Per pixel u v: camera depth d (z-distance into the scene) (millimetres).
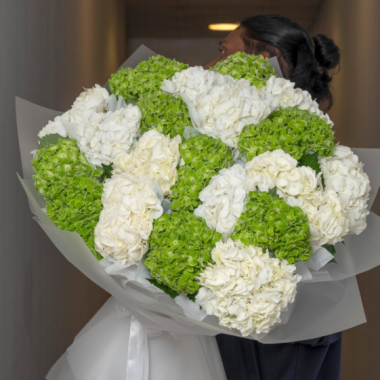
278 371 1565
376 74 3230
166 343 1351
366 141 3471
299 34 1878
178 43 5715
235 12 5293
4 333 1768
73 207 1146
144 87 1283
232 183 1103
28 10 2178
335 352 1607
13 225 1865
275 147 1144
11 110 1878
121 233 1073
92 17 3672
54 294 2455
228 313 1051
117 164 1175
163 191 1136
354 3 3842
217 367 1452
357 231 1226
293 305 1305
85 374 1369
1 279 1741
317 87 1922
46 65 2457
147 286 1150
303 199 1100
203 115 1197
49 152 1179
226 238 1093
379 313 2992
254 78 1358
